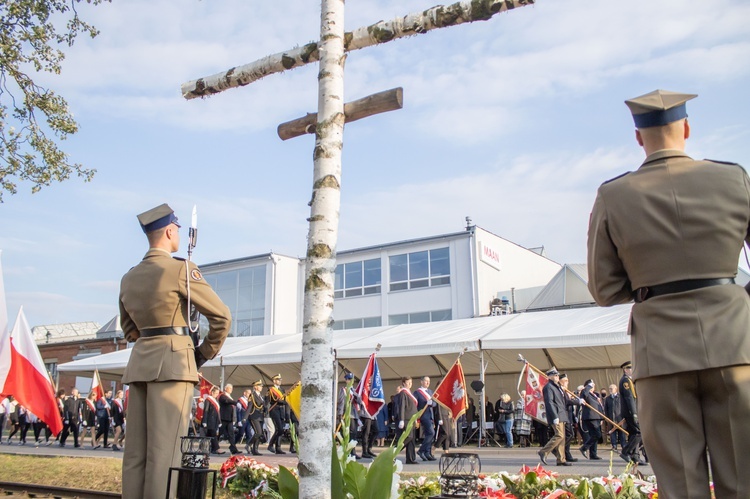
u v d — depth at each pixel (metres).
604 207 3.23
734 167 3.09
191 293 5.33
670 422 2.92
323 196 4.30
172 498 4.96
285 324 44.09
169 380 5.18
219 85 5.36
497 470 12.71
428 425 17.66
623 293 3.24
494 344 20.86
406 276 40.47
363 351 23.28
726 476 2.82
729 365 2.81
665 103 3.22
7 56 13.28
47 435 26.91
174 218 5.79
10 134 14.02
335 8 4.63
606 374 24.64
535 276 44.22
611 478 5.93
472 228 38.91
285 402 20.08
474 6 4.46
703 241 2.98
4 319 10.13
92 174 14.63
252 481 8.20
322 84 4.50
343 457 4.59
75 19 13.72
